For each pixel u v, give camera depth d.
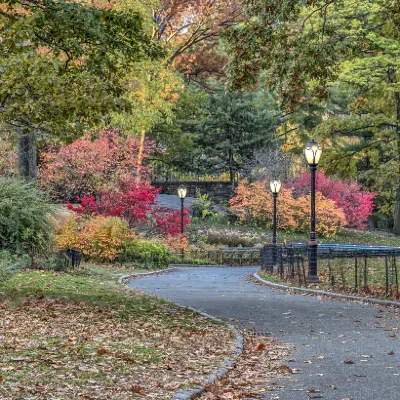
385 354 9.51
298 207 47.94
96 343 9.43
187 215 42.81
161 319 12.68
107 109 13.63
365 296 16.81
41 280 16.92
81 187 38.22
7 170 31.50
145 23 36.31
